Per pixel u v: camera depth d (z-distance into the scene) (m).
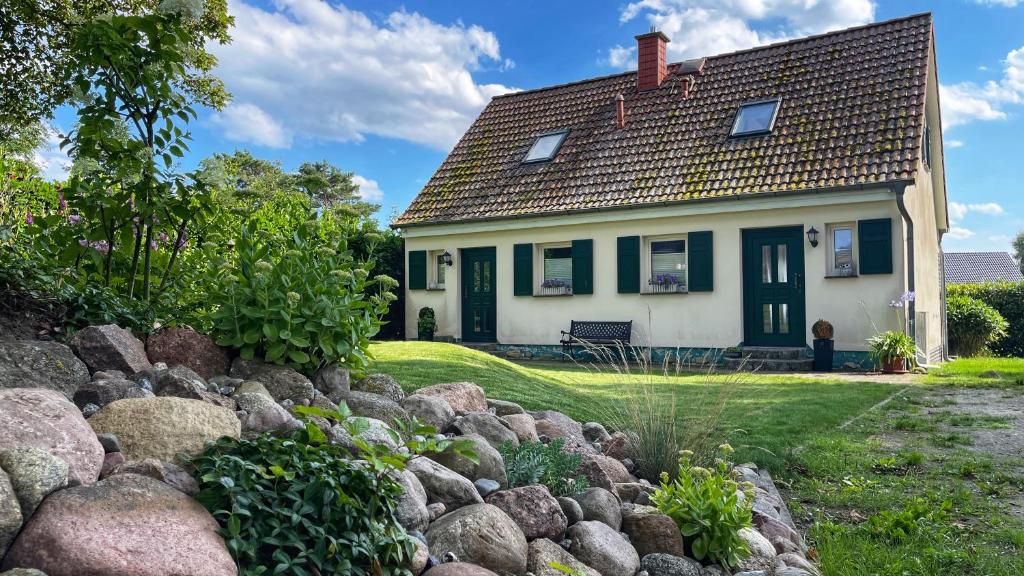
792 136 13.34
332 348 4.05
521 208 14.92
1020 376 10.90
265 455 2.37
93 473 2.12
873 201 11.91
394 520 2.44
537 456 3.58
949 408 7.88
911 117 12.49
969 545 3.58
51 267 3.97
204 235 4.44
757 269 13.25
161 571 1.80
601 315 14.48
